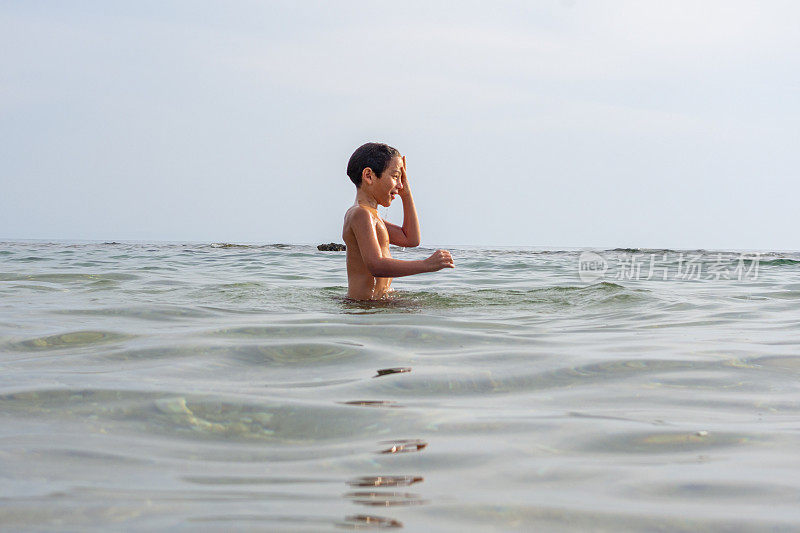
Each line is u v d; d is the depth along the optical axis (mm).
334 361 2742
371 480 1431
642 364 2729
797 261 13695
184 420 1895
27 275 7531
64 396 2125
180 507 1259
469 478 1445
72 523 1179
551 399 2188
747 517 1236
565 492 1361
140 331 3451
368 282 4945
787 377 2523
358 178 5016
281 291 5562
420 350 2988
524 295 5211
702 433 1797
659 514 1250
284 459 1578
